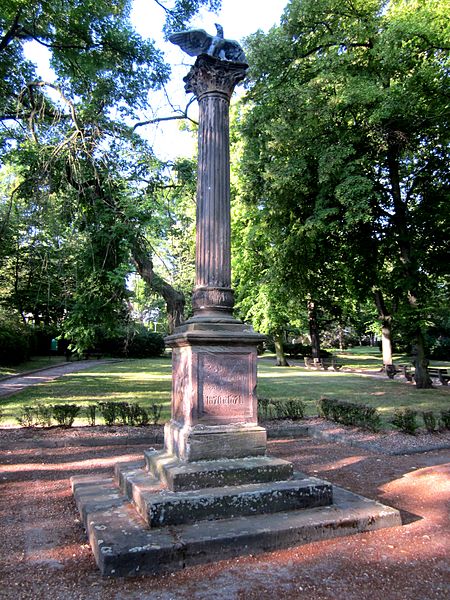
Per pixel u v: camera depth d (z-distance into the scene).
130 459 8.08
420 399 15.50
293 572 3.97
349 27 16.03
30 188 11.52
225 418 5.66
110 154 11.41
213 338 5.54
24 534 4.82
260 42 16.31
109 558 3.88
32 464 7.75
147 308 17.84
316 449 9.08
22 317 30.95
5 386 18.31
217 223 6.12
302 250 16.94
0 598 3.57
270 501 4.92
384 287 20.28
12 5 12.28
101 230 11.28
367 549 4.42
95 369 28.06
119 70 13.51
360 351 55.97
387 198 18.31
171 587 3.73
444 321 37.91
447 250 17.75
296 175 15.14
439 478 7.02
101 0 13.29
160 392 16.53
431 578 3.89
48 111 12.84
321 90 14.64
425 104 15.84
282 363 35.44
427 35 14.76
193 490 4.95
